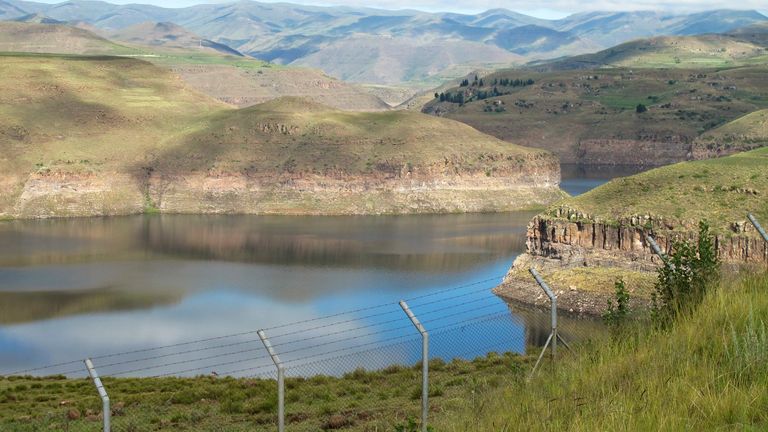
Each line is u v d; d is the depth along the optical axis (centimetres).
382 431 3766
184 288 16575
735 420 2452
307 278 17588
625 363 3077
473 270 18462
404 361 7900
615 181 17838
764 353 2822
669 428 2439
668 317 3547
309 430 4162
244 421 4619
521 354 6041
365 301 14950
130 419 4944
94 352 11588
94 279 17638
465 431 2881
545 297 14575
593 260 15838
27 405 5981
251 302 15062
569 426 2588
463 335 9156
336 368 8369
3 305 14962
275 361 3150
